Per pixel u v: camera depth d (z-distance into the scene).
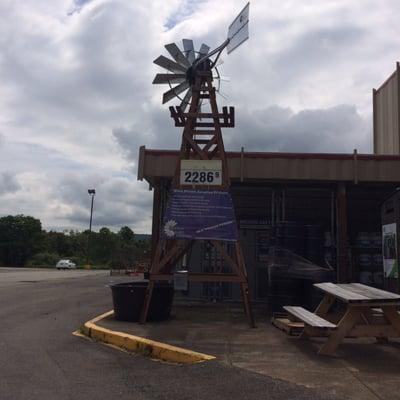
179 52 12.15
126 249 73.62
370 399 5.32
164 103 12.30
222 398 5.48
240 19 11.05
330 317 9.09
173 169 13.67
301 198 16.73
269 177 13.59
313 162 13.59
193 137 11.75
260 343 8.28
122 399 5.62
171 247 11.52
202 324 10.40
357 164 13.52
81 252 109.38
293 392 5.57
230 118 11.58
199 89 11.78
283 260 12.18
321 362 6.95
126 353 8.16
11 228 99.25
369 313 8.14
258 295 15.62
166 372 6.75
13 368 7.08
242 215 17.25
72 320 11.75
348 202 17.08
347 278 14.48
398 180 13.41
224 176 11.18
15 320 11.73
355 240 15.70
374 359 7.16
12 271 52.53
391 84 16.67
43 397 5.72
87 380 6.44
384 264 11.75
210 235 10.77
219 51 11.68
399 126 15.84
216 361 6.93
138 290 10.62
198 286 15.42
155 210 14.48
